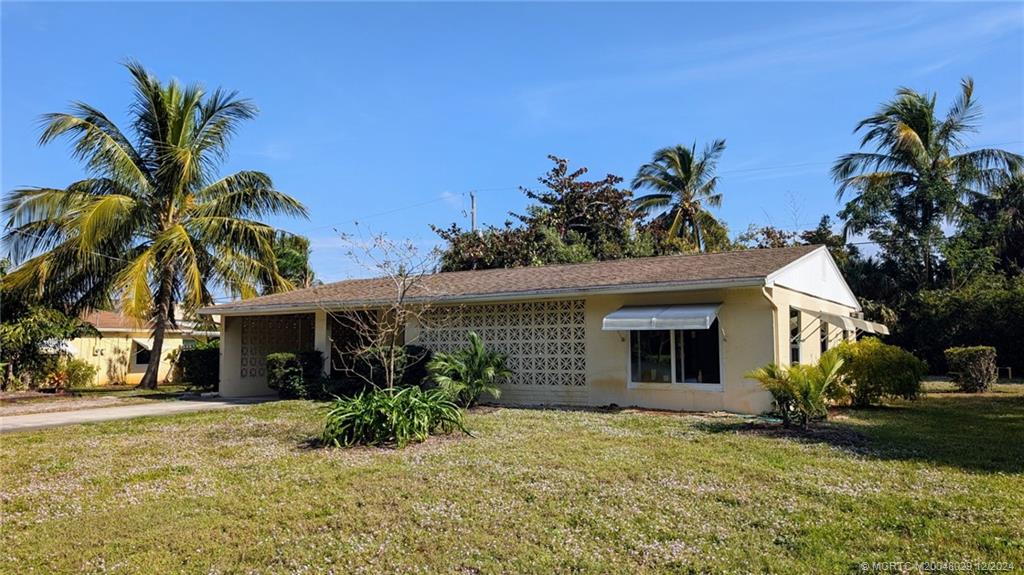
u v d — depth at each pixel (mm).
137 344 32969
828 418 13719
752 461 9117
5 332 22281
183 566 5461
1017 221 33406
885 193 32594
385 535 6121
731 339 14852
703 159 40281
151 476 8930
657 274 16000
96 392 24469
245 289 24531
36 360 24188
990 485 7633
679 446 10375
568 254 33625
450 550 5691
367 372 18344
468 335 17781
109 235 22375
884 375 15398
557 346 17359
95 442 11992
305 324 25062
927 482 7793
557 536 6008
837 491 7367
